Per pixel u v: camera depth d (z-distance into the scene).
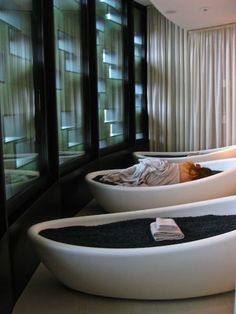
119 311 2.45
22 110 3.18
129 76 6.75
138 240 2.73
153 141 7.55
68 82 4.53
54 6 3.96
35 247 2.68
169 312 2.43
